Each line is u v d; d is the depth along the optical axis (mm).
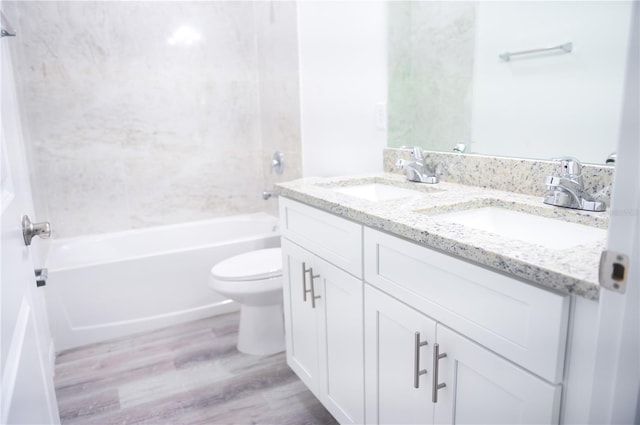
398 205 1227
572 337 701
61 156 2518
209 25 2811
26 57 2361
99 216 2666
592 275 668
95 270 2184
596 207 1078
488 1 1493
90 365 2006
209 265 2451
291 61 2520
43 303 1904
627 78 502
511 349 794
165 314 2381
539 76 1343
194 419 1632
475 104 1585
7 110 1167
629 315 540
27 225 1007
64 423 1614
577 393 705
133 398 1762
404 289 1064
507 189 1419
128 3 2568
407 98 1871
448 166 1654
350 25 2055
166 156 2809
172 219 2885
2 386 627
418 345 1000
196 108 2854
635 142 503
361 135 2113
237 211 3094
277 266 2045
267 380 1874
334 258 1354
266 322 2086
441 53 1697
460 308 901
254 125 3055
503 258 776
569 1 1234
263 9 2764
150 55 2672
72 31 2453
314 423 1606
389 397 1184
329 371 1483
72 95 2500
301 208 1525
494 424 856
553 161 1247
